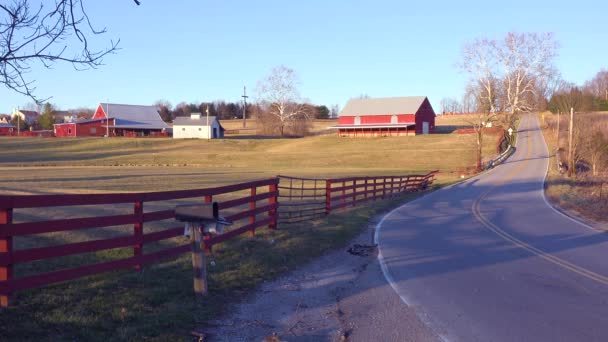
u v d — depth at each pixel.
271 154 78.38
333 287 9.51
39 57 5.75
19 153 76.56
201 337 6.45
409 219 20.55
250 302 8.25
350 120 105.75
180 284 8.52
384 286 9.65
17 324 6.11
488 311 8.10
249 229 13.02
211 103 178.50
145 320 6.82
